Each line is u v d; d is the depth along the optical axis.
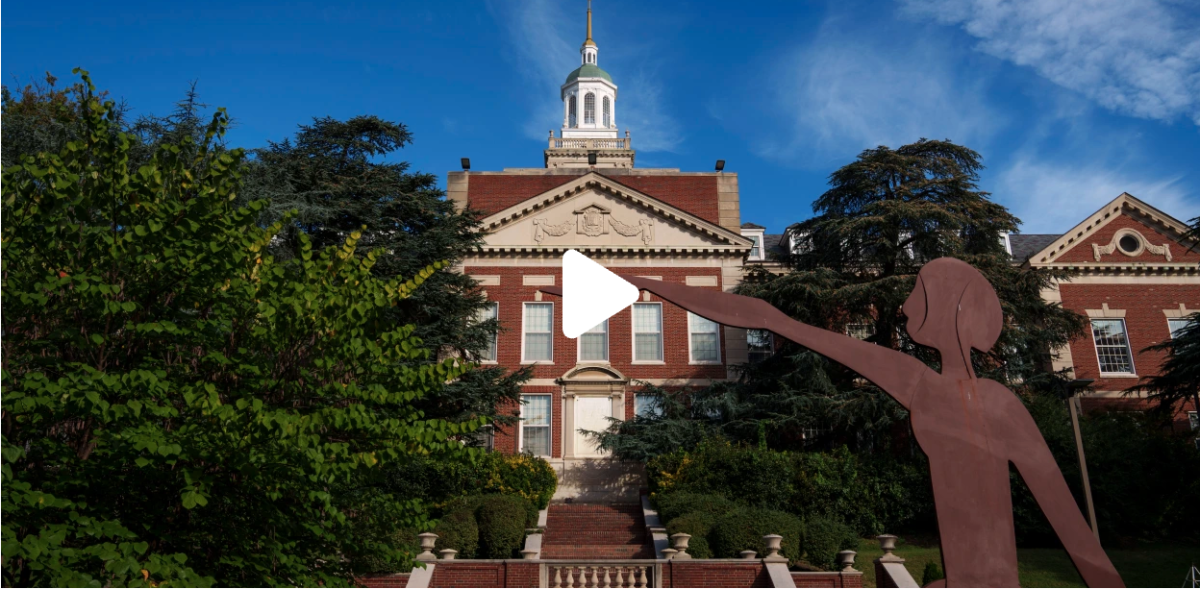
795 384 28.70
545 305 33.31
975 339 5.02
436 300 25.94
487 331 27.98
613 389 32.12
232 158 9.27
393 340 9.64
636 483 30.81
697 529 19.88
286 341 9.30
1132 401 34.09
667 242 33.75
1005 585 4.55
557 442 31.58
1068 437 24.56
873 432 27.05
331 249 10.41
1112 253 36.62
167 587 7.14
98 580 7.58
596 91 62.09
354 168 26.59
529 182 36.28
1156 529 24.25
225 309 9.07
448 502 21.81
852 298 28.08
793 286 28.55
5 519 7.24
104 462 7.98
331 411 8.58
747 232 42.91
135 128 18.27
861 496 24.88
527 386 32.12
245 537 8.73
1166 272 36.19
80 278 7.70
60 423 8.66
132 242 8.34
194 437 8.09
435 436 8.95
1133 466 24.61
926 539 24.42
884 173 30.88
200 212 8.67
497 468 25.62
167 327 8.16
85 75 9.09
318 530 8.98
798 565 19.84
